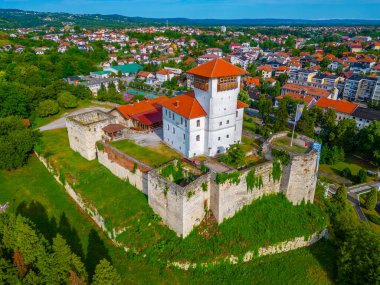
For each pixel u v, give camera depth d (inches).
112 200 2544.3
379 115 4886.8
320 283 2121.1
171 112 2847.0
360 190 3363.7
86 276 1851.6
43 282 1740.9
